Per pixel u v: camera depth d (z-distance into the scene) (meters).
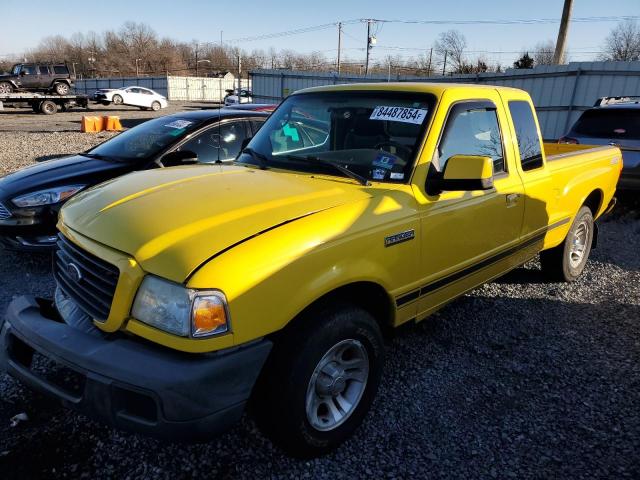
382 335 3.00
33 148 14.44
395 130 3.30
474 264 3.61
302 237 2.44
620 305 4.85
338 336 2.58
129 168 5.44
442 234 3.21
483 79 19.56
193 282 2.15
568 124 17.23
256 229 2.41
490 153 3.74
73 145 15.42
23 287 4.76
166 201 2.71
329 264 2.51
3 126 22.02
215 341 2.17
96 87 67.56
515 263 4.20
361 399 2.84
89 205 2.89
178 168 3.59
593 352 3.93
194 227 2.40
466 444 2.86
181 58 107.25
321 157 3.43
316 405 2.62
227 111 6.39
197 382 2.13
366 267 2.69
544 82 17.62
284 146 3.67
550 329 4.31
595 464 2.72
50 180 5.16
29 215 4.96
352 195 2.88
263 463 2.67
